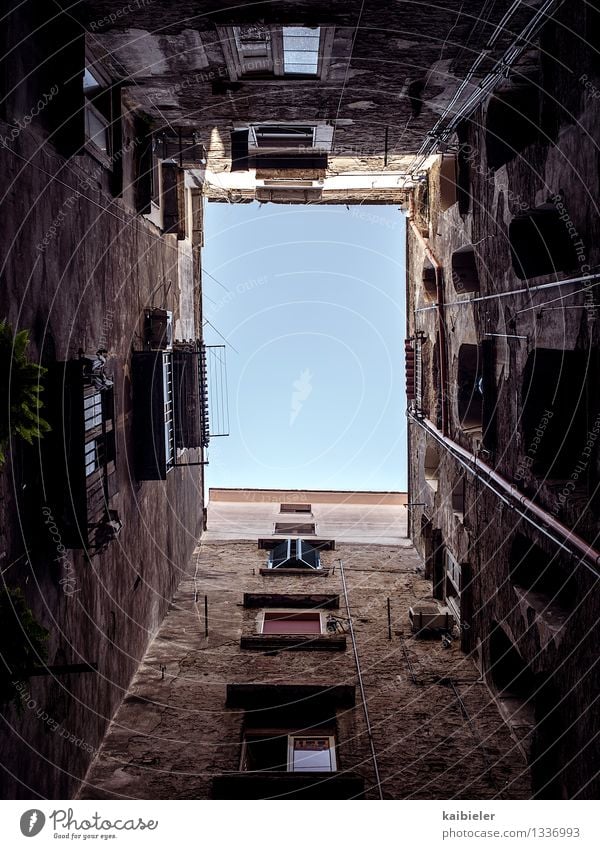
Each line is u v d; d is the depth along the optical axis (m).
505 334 12.30
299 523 24.25
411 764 11.89
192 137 15.47
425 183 19.25
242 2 9.75
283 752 12.88
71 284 10.27
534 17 9.77
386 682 14.11
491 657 13.53
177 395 15.31
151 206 14.77
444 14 10.10
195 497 21.83
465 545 15.53
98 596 11.73
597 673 8.65
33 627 7.35
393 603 17.80
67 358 10.02
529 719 12.51
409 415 21.14
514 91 12.38
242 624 16.78
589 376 8.93
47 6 9.52
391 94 13.15
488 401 13.21
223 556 21.11
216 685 14.02
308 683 13.95
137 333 14.20
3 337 7.02
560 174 9.62
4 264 7.97
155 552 16.12
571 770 9.40
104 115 11.92
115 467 10.96
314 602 17.70
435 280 18.72
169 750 12.05
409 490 22.56
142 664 14.62
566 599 11.19
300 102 13.60
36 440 8.83
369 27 10.54
